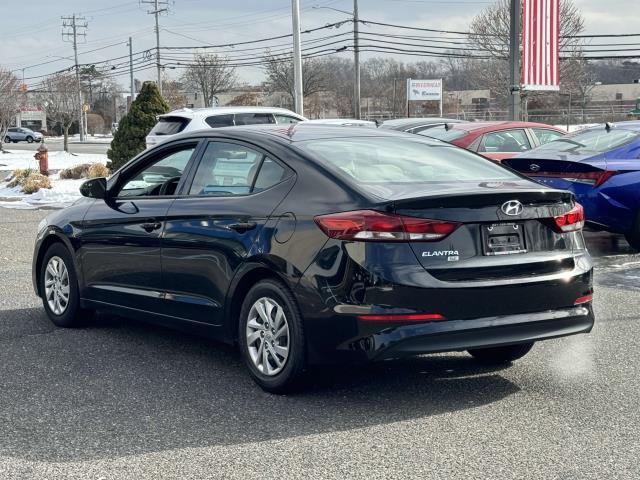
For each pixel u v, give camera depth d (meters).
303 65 80.94
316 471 4.05
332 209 4.95
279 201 5.27
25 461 4.21
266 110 18.03
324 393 5.32
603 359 6.10
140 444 4.44
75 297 7.01
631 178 10.23
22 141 81.50
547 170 10.48
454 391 5.36
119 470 4.09
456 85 94.75
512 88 18.94
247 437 4.53
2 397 5.27
